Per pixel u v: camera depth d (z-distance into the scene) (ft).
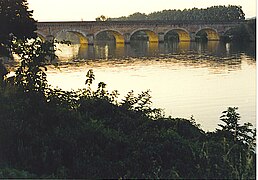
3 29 102.58
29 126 40.37
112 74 186.50
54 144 38.01
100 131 40.50
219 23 413.80
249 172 30.58
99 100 51.42
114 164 34.50
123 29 384.47
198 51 305.53
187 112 96.48
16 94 47.91
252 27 365.61
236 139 42.78
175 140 37.81
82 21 358.02
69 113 44.14
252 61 229.86
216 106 103.40
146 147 36.86
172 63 229.45
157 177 30.68
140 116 50.34
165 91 134.41
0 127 39.17
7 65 147.95
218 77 170.09
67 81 163.02
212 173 31.17
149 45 386.73
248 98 113.91
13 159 36.83
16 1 106.83
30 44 54.29
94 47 367.25
